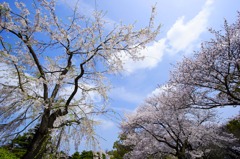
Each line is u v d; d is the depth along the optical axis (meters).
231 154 18.22
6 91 5.71
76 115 6.45
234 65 10.85
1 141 5.95
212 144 17.91
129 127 18.48
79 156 19.89
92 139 6.46
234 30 11.19
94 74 7.08
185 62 12.22
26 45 6.21
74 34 6.80
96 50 6.49
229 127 20.67
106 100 6.95
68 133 6.40
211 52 11.27
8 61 5.55
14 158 6.70
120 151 25.22
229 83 11.56
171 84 13.30
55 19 6.63
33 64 6.83
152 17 6.65
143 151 17.75
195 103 12.80
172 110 15.41
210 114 18.56
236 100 11.75
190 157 17.66
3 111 5.86
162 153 18.06
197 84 12.01
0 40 5.50
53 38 6.59
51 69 7.26
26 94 5.51
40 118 6.30
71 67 6.84
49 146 6.12
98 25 6.75
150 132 17.20
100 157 6.54
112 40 6.47
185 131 15.92
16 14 6.04
